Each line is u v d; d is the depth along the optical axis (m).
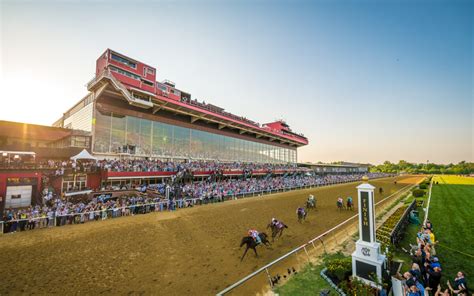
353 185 46.41
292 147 72.44
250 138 53.12
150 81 31.14
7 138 23.38
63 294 6.65
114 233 12.36
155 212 17.81
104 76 24.44
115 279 7.53
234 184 29.97
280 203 22.39
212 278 7.64
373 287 6.10
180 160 36.09
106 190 21.44
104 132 27.19
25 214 13.95
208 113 36.50
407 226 13.68
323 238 11.80
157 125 33.28
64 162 20.59
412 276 5.95
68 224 14.22
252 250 10.20
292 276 7.67
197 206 20.50
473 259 8.90
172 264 8.68
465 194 28.81
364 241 7.09
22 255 9.38
